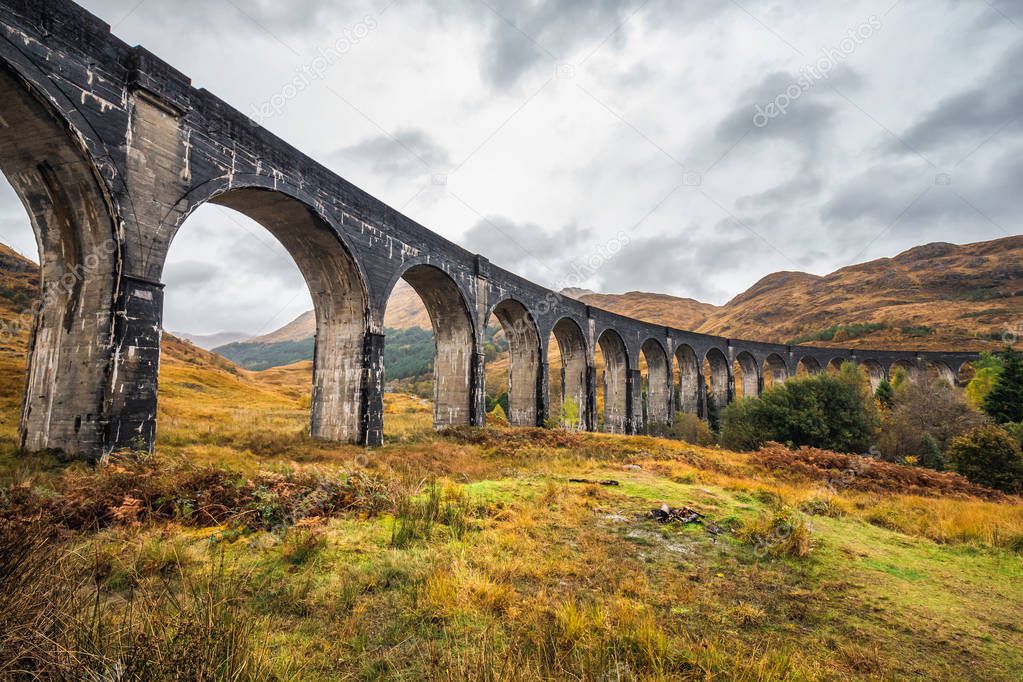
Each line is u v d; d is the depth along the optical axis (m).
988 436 19.59
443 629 3.87
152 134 11.07
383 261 18.73
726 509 8.86
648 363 43.19
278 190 14.38
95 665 2.54
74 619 2.83
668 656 3.52
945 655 4.01
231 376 54.59
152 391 10.63
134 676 2.47
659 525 7.56
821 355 55.56
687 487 10.84
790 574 5.79
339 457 14.21
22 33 8.88
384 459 14.13
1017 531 7.98
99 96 10.09
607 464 14.78
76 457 9.91
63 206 10.65
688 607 4.67
